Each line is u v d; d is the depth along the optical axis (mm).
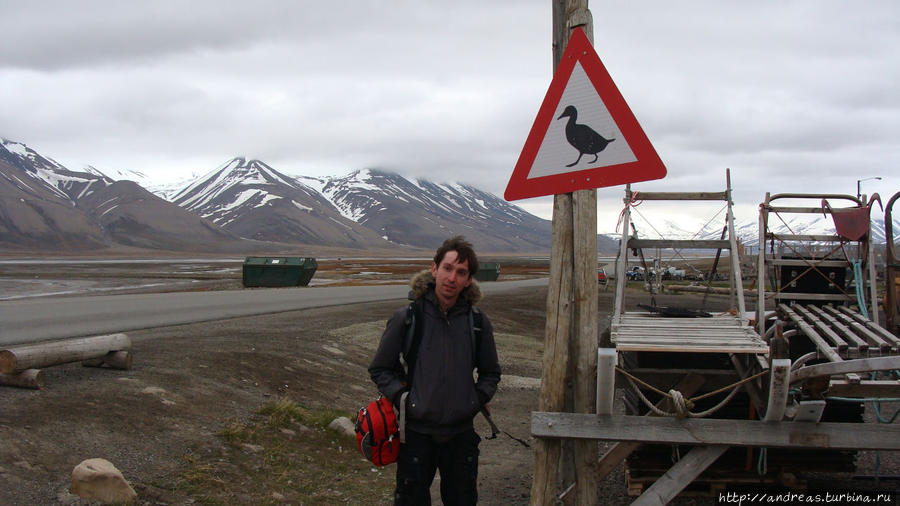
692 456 3822
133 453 5805
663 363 5051
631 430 3721
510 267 95188
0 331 12305
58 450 5473
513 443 8641
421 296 3859
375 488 6320
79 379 7461
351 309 19781
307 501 5730
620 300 6211
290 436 7297
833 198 6758
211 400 7680
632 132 3525
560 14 3871
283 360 10680
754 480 5430
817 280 6746
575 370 3785
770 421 3709
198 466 5879
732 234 6422
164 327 13352
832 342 5387
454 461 3871
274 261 34625
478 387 3934
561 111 3734
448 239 3863
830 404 5457
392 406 3850
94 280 45156
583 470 3809
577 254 3738
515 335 19406
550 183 3770
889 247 6723
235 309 18312
